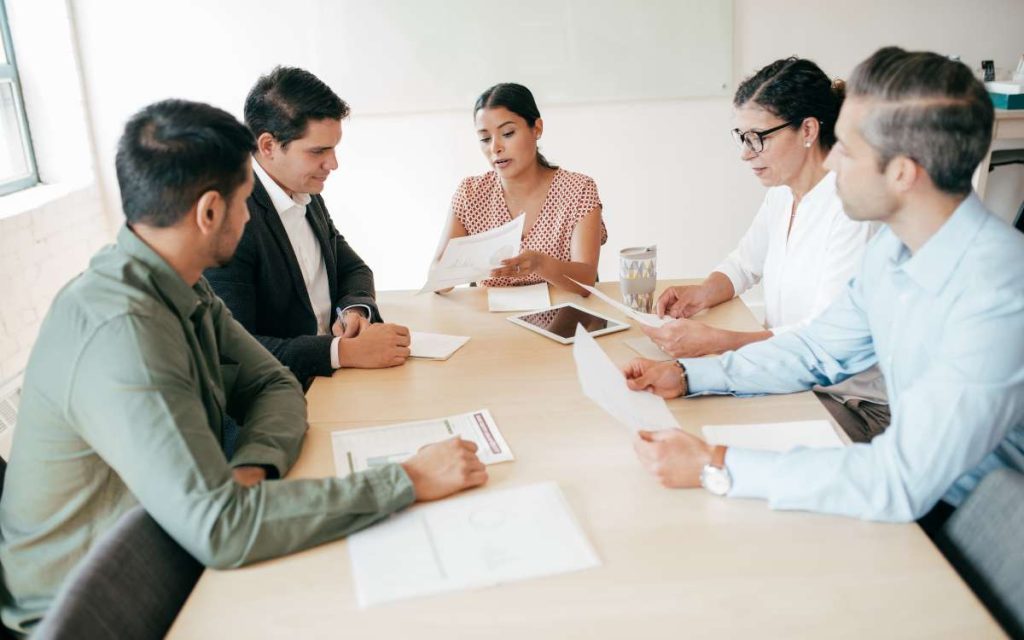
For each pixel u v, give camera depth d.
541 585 1.04
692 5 3.57
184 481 1.10
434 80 3.70
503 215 2.49
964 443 1.13
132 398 1.12
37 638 0.92
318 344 1.78
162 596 1.10
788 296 2.04
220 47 3.66
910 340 1.30
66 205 3.50
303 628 0.99
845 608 0.98
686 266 3.97
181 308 1.26
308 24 3.63
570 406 1.55
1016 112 3.29
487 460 1.36
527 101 2.36
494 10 3.61
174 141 1.18
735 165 3.81
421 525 1.17
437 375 1.73
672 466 1.24
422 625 0.98
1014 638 1.05
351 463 1.37
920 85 1.13
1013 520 1.08
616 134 3.78
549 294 2.25
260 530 1.10
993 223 1.20
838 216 1.88
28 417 1.22
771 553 1.09
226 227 1.26
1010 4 3.54
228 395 1.57
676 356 1.79
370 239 3.95
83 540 1.29
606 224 3.91
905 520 1.14
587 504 1.22
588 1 3.59
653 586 1.04
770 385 1.58
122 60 3.66
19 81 3.61
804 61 1.87
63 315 1.18
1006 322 1.13
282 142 1.94
